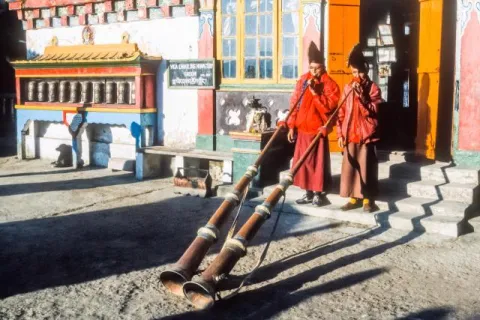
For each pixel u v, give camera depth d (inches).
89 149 448.8
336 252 230.2
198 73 381.4
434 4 299.7
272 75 357.4
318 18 331.6
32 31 477.7
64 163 448.1
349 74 329.1
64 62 426.0
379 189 298.8
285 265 215.5
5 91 631.8
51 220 287.0
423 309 173.8
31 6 465.4
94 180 391.2
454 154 304.0
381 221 265.4
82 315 171.6
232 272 207.5
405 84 380.5
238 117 368.8
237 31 366.9
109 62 401.7
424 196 285.7
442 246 236.2
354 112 263.3
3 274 207.8
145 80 397.7
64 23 452.1
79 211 305.7
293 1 345.7
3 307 177.5
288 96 346.9
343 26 326.0
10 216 295.7
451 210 262.4
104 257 227.1
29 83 470.9
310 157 279.4
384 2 378.6
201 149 382.9
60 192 353.4
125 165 415.5
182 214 297.0
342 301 181.2
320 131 231.3
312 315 171.0
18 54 634.8
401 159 318.7
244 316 171.3
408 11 380.2
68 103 442.9
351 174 267.7
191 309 176.2
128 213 300.0
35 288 193.9
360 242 242.8
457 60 298.4
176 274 185.6
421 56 310.7
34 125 482.3
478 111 293.9
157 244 244.8
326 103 270.7
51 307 177.5
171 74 395.5
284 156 342.3
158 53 404.2
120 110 405.7
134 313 173.2
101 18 428.5
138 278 203.0
